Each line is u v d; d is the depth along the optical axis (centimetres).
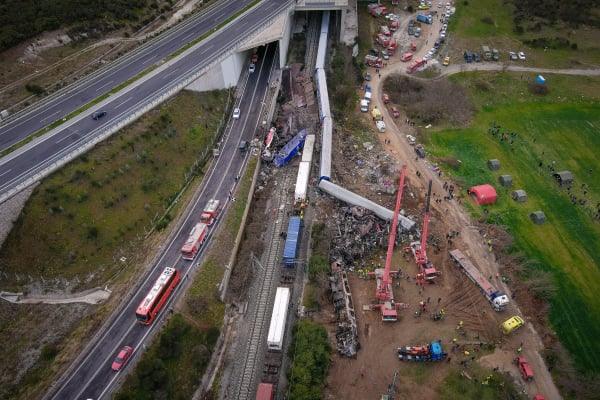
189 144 9088
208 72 9900
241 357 6475
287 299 6775
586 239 8244
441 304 7138
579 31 13400
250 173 8900
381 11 13750
